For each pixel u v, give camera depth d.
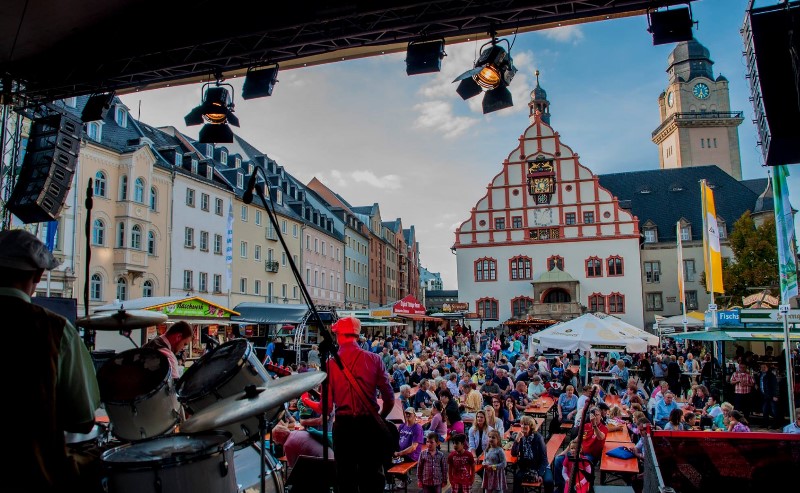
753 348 27.42
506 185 53.91
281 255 50.97
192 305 18.67
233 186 44.31
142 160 32.75
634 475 9.62
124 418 4.27
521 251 53.00
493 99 8.21
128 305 16.75
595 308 51.19
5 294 2.56
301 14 7.69
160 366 4.43
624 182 65.62
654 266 59.31
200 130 9.29
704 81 80.75
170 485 3.15
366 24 7.86
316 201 67.31
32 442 2.41
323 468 5.49
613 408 13.58
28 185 9.29
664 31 7.21
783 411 18.12
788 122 6.00
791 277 12.83
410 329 59.19
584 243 52.06
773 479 4.57
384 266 88.69
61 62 8.95
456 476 9.21
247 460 4.94
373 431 4.38
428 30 7.98
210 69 8.80
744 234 45.88
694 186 63.16
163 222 35.03
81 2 7.85
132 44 8.43
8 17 8.02
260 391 3.69
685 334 21.66
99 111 9.30
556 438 12.09
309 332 33.03
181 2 8.14
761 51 6.23
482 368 20.22
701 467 4.68
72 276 27.36
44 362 2.49
